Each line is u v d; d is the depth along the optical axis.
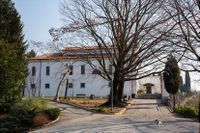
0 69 24.83
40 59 62.06
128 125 19.08
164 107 36.25
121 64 35.31
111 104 32.50
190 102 37.31
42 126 20.06
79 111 28.83
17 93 26.27
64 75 48.59
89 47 36.88
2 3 31.67
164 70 36.25
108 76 35.19
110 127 18.27
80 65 59.44
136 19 34.03
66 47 38.00
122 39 34.69
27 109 22.03
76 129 17.88
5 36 30.42
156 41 32.97
